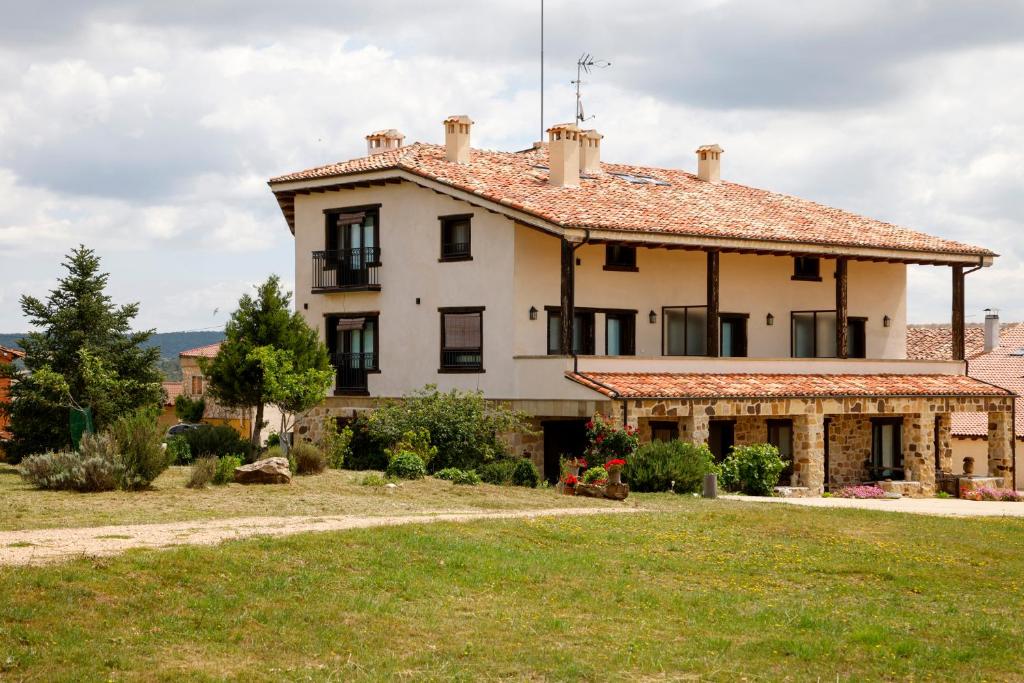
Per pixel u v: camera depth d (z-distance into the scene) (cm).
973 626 1540
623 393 3033
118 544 1595
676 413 3120
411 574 1582
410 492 2533
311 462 2881
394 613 1418
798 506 2531
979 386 3891
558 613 1484
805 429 3394
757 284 3856
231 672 1188
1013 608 1677
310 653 1264
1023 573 1905
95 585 1374
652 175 4188
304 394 3244
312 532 1747
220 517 1970
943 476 3784
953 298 4062
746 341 3819
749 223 3634
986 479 3759
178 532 1734
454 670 1241
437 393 3256
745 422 3584
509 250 3350
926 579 1831
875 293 4150
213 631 1296
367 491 2509
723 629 1468
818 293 4012
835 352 4016
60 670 1145
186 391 6725
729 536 2061
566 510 2298
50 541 1616
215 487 2461
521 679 1228
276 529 1798
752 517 2267
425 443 3088
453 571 1625
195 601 1375
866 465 3878
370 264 3706
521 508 2334
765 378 3488
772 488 3197
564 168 3634
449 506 2312
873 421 3897
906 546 2073
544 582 1627
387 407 3353
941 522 2388
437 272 3538
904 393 3619
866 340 4128
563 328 3175
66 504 2070
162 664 1191
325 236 3834
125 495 2256
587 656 1316
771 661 1347
